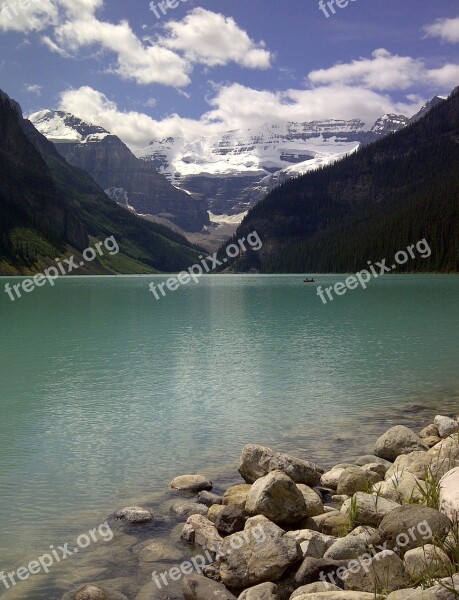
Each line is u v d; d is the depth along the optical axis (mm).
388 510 3516
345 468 4500
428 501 3549
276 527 3232
